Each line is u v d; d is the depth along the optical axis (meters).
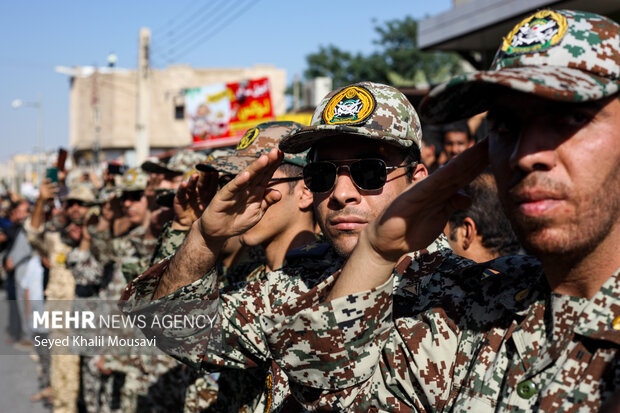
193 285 1.92
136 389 4.09
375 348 1.50
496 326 1.34
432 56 33.03
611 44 1.09
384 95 1.85
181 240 2.52
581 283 1.16
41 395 6.75
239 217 1.85
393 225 1.37
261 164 1.75
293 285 2.01
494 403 1.24
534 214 1.07
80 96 41.09
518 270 1.40
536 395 1.18
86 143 40.44
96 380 5.28
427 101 1.15
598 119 1.06
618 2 5.63
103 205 5.14
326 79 13.84
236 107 16.11
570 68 1.08
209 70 38.31
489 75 1.04
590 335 1.12
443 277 1.58
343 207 1.84
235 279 2.77
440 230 1.39
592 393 1.10
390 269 1.45
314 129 1.78
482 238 2.42
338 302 1.46
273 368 1.96
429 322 1.48
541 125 1.08
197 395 3.02
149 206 4.30
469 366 1.36
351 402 1.55
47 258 6.96
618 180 1.08
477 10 6.74
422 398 1.47
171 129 38.66
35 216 7.03
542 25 1.14
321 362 1.52
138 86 15.99
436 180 1.31
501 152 1.15
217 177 2.47
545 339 1.22
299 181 2.47
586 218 1.06
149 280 2.01
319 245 2.10
